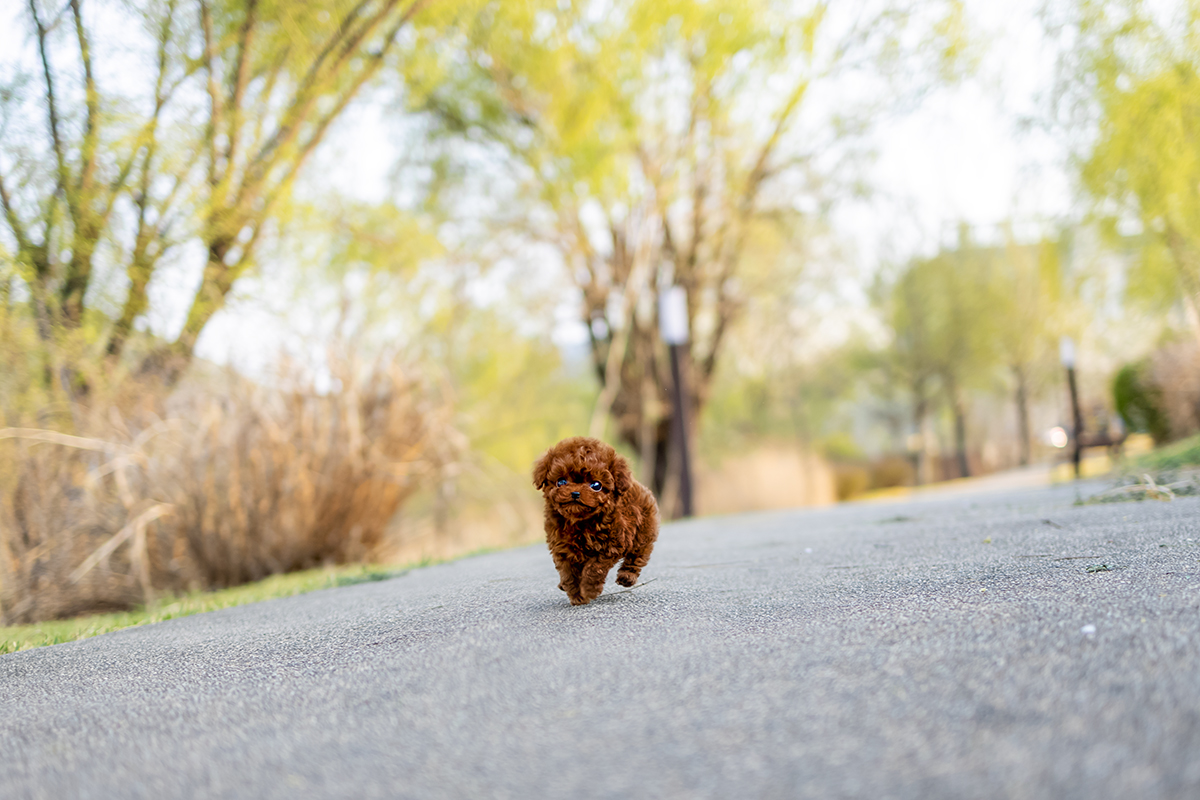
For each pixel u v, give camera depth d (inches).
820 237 727.7
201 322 323.0
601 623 129.0
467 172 581.0
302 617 175.5
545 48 480.4
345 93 378.0
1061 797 59.4
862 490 1073.5
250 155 348.8
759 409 1149.1
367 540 359.3
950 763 66.4
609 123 536.4
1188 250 438.0
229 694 111.5
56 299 287.0
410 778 74.1
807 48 507.2
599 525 145.6
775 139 582.9
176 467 305.3
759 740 74.8
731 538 276.2
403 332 484.7
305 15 334.3
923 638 102.7
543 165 558.3
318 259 419.2
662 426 666.2
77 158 293.6
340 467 332.8
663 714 83.7
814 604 131.0
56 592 273.4
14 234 284.0
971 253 1103.6
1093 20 367.9
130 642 166.4
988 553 169.0
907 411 1444.4
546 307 625.0
